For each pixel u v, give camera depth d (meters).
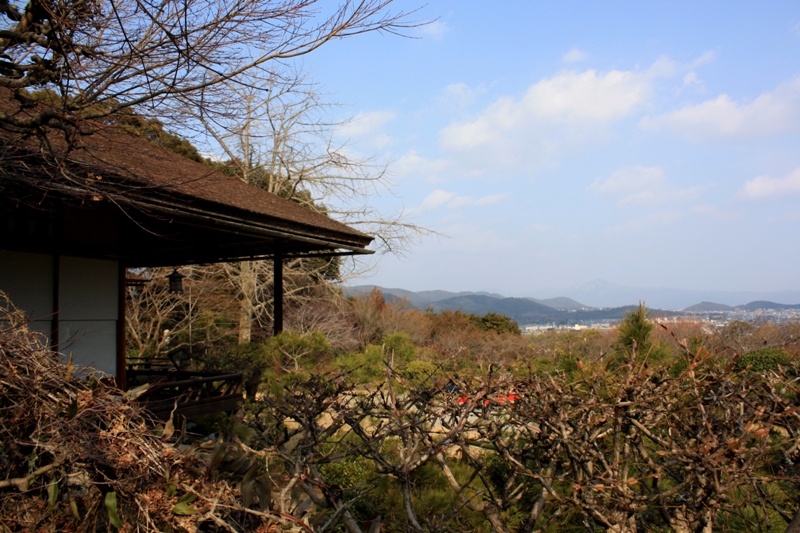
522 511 4.39
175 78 4.56
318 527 3.22
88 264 7.06
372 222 21.16
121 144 6.02
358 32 4.85
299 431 4.16
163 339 16.53
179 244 9.51
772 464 4.19
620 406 3.29
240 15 4.65
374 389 5.60
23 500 2.74
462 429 3.28
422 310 32.97
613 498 3.11
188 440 6.75
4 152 4.46
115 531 2.80
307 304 22.06
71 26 4.34
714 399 3.51
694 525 3.27
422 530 3.25
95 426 2.78
